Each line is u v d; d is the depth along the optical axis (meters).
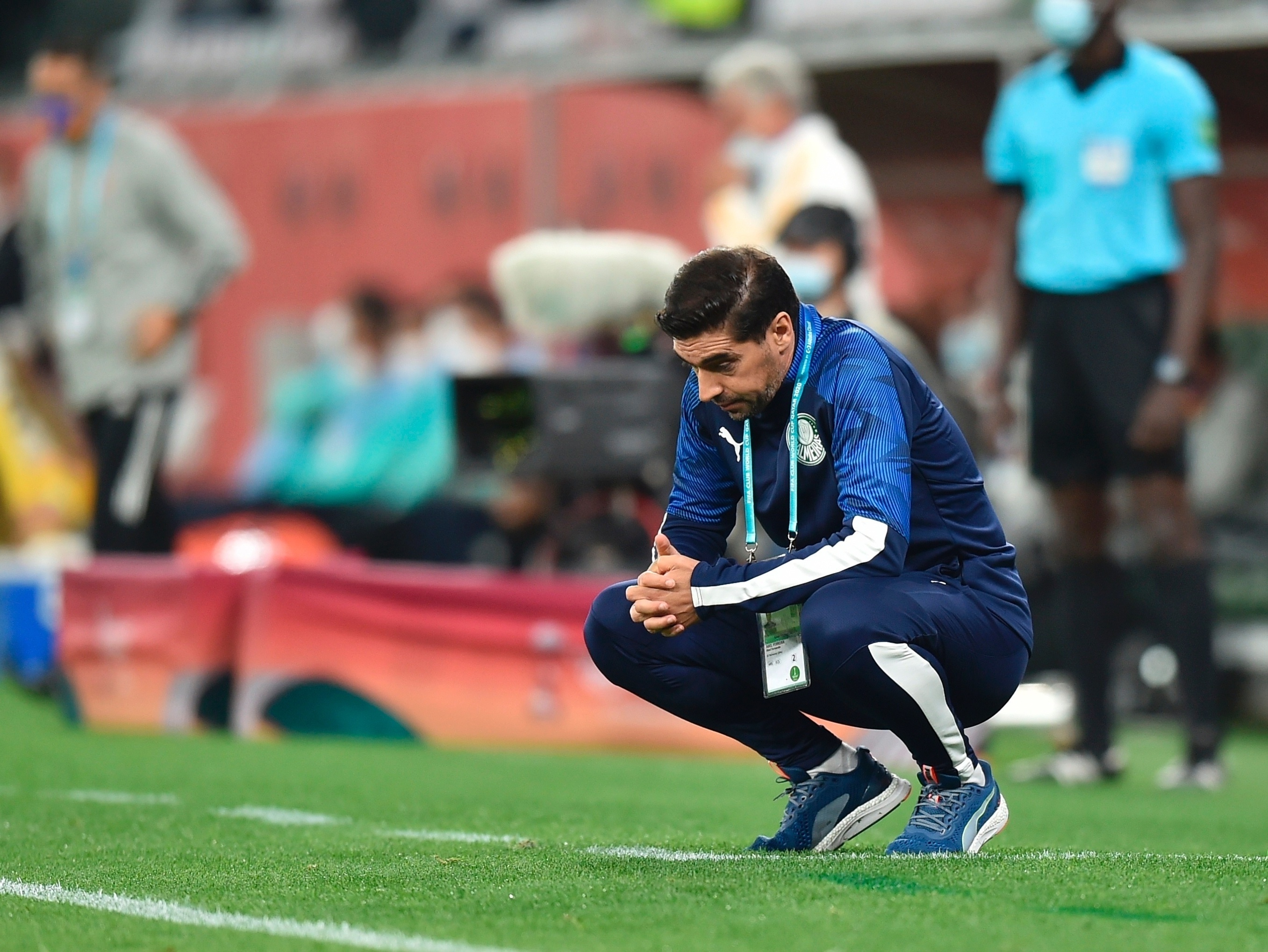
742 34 33.56
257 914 9.59
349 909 9.66
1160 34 29.19
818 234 21.83
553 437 23.03
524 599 22.77
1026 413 21.39
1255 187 34.34
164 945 8.79
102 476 28.59
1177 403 19.91
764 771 20.25
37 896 10.36
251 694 23.80
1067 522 21.17
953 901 9.44
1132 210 20.22
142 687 24.39
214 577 24.08
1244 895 9.78
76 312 28.59
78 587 24.88
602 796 17.27
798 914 9.10
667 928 8.85
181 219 28.53
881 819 12.01
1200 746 20.45
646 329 25.08
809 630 10.77
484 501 34.34
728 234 30.27
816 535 11.12
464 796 17.06
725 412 10.91
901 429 10.73
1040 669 26.42
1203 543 20.70
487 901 9.77
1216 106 33.06
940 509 11.21
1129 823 16.20
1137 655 28.03
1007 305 21.31
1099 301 20.34
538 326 26.02
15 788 17.36
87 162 28.61
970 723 11.65
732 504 11.68
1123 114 20.16
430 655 23.12
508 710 22.77
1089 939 8.49
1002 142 21.11
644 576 11.04
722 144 34.19
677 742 21.98
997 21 31.19
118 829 14.05
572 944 8.54
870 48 31.86
